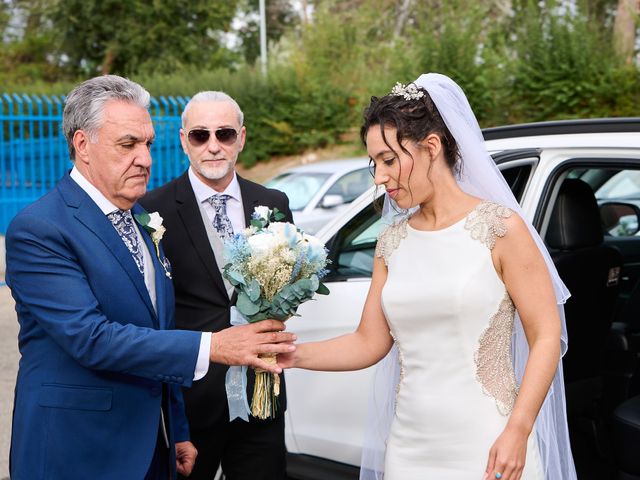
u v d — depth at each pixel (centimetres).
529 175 307
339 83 1859
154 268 238
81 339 209
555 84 1459
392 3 2689
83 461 218
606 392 386
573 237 345
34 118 1110
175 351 217
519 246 218
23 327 223
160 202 292
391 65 1752
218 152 289
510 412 221
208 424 283
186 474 263
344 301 333
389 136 218
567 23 1513
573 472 247
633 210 486
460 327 220
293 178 913
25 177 1169
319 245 236
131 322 223
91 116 216
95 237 220
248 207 301
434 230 228
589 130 298
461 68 1549
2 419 486
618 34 1542
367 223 349
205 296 285
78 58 2534
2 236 1127
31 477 216
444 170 227
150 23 2417
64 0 2444
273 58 2045
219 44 2644
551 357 212
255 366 230
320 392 344
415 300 224
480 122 1538
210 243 289
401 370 236
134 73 2420
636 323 405
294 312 235
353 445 331
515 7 1741
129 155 220
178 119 1191
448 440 222
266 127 1859
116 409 222
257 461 287
